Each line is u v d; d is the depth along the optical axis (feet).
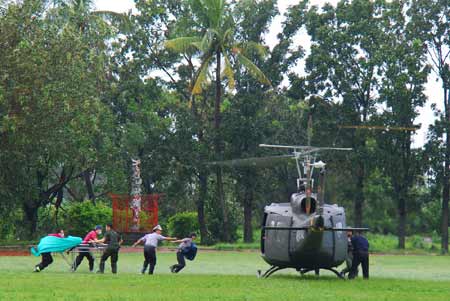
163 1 274.98
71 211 226.99
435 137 254.47
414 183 270.05
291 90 269.85
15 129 182.91
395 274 143.43
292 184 292.40
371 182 336.70
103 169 251.60
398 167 253.44
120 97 272.92
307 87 266.77
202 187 265.13
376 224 384.27
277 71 271.90
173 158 267.18
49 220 274.57
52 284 96.48
